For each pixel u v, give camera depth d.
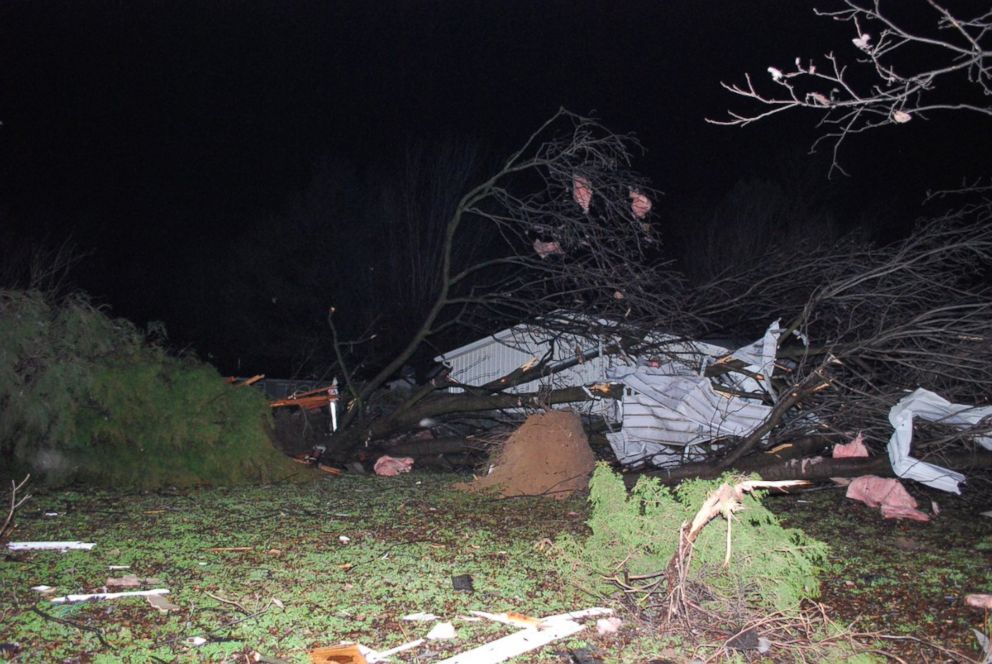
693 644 4.95
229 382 10.93
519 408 11.88
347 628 5.11
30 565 6.27
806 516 8.57
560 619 5.31
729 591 5.37
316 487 9.81
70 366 9.45
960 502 9.42
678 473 9.89
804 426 10.30
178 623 5.13
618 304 11.98
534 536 7.45
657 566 5.75
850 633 4.97
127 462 9.63
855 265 11.31
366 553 6.80
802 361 10.33
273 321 26.58
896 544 7.48
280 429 11.80
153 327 10.92
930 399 9.52
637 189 11.86
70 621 5.11
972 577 6.44
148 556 6.60
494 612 5.43
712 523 5.45
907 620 5.49
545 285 12.55
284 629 5.07
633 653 4.82
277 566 6.38
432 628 5.12
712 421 10.48
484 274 25.09
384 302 25.31
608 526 5.92
